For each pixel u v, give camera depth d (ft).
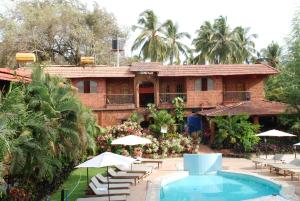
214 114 102.37
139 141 72.54
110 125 111.75
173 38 189.47
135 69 114.62
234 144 98.78
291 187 55.72
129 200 50.31
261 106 106.63
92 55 159.63
